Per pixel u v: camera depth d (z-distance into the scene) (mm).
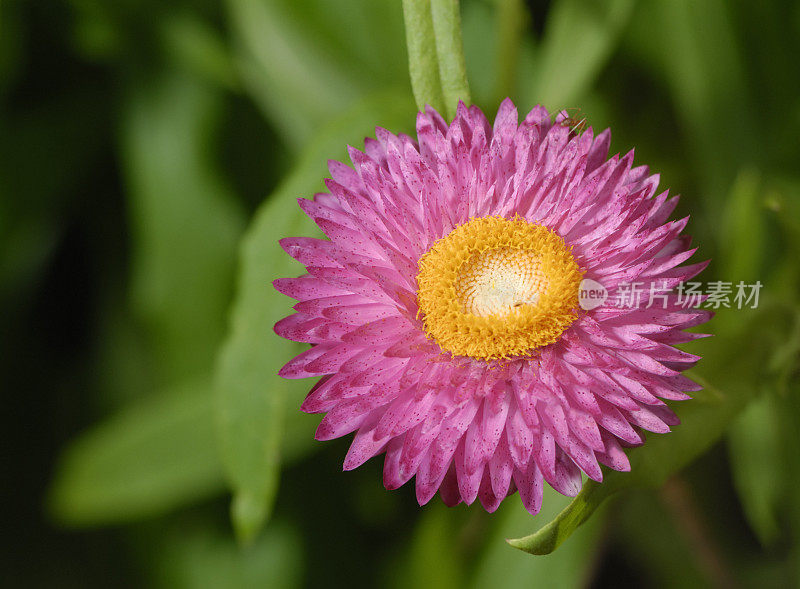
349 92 325
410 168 257
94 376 356
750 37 312
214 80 344
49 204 347
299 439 314
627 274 250
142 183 346
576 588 303
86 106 353
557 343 254
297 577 338
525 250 257
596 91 324
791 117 310
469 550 311
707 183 319
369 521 341
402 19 318
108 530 348
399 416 250
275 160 345
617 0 297
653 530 337
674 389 248
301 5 323
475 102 299
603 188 256
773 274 312
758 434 309
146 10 336
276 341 291
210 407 322
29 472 351
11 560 346
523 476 250
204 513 345
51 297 362
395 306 256
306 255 256
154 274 344
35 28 343
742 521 334
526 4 325
